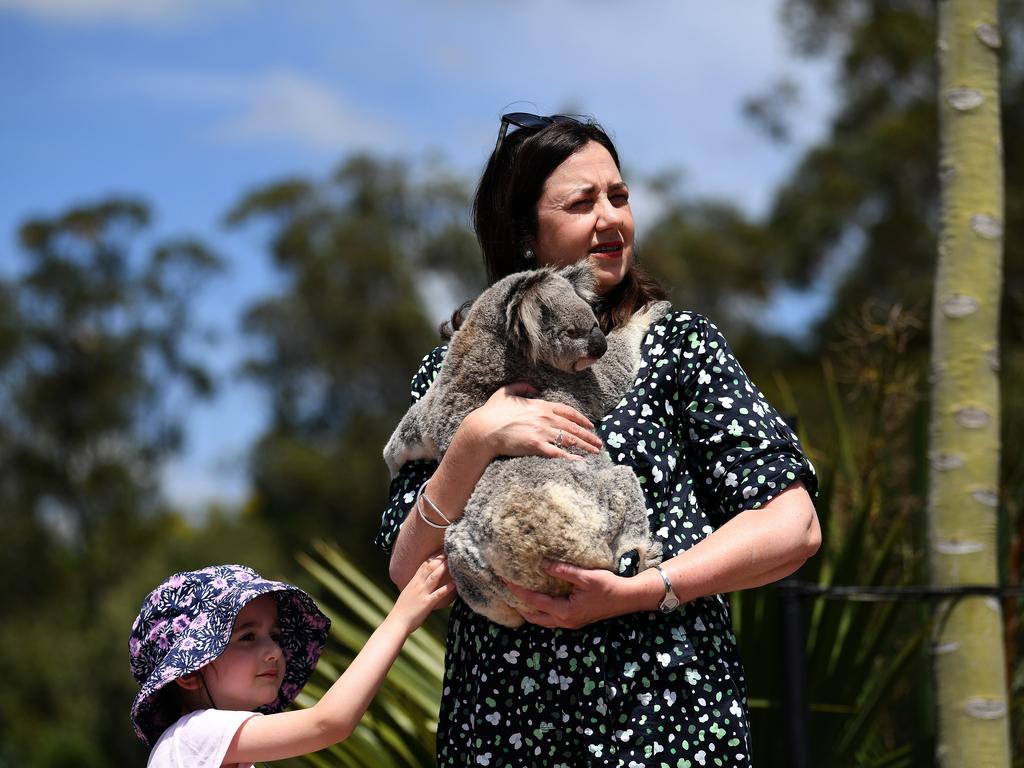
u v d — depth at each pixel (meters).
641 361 2.63
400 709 4.04
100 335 32.94
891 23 19.02
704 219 24.14
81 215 32.47
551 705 2.44
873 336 5.18
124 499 32.28
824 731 3.99
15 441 32.31
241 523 26.06
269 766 4.01
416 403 2.88
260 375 27.95
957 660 3.41
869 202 19.56
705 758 2.39
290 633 2.99
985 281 3.49
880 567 4.20
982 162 3.52
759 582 2.45
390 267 27.06
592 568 2.38
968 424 3.46
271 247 28.25
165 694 2.82
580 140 2.86
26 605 29.78
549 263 2.87
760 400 2.57
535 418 2.52
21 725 24.38
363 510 26.31
